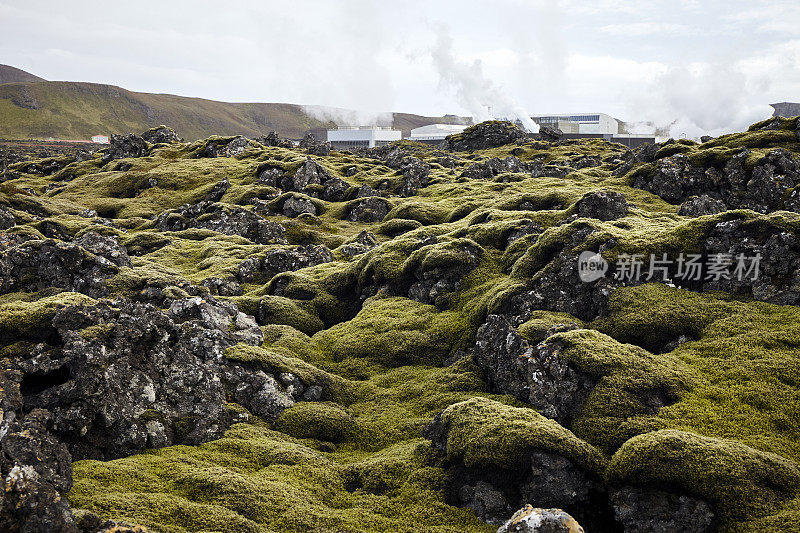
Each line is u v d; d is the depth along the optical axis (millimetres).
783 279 28547
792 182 59938
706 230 31969
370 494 19578
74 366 20250
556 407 22828
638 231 35375
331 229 79625
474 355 29938
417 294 39875
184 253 64500
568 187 79938
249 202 91750
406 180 101625
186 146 146250
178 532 15336
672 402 21641
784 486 16266
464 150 177375
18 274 44312
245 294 49250
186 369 23875
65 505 13938
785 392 21438
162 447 21406
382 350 33094
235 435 23031
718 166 67750
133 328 22766
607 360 23141
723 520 15820
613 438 20000
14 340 24859
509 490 18422
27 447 15570
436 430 21609
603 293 31219
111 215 99438
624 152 137250
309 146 156500
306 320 40312
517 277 35125
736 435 19281
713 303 28766
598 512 17766
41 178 137625
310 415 25328
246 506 17344
